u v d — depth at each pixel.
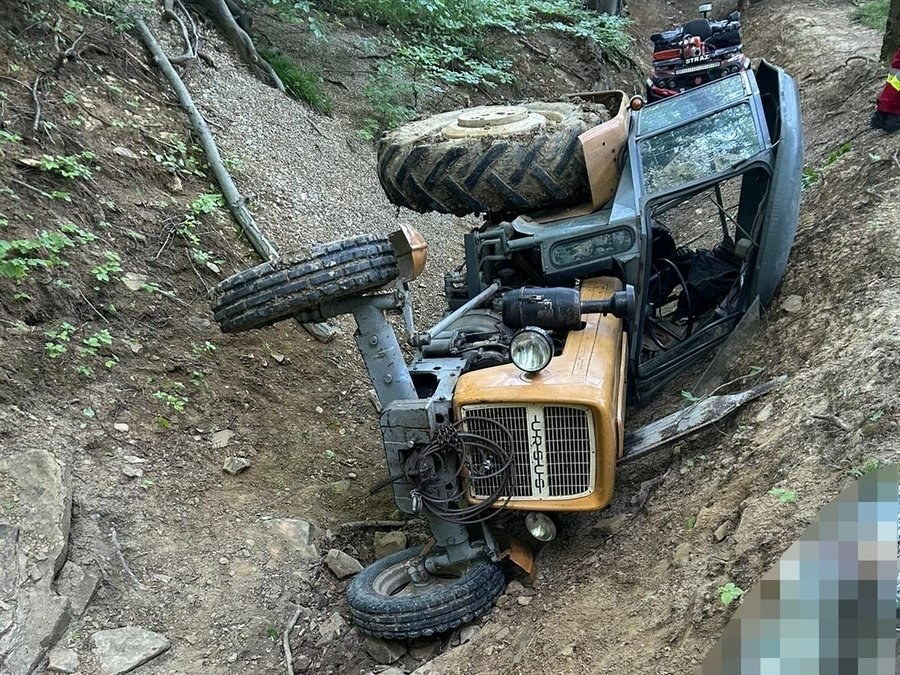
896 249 4.41
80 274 5.23
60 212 5.50
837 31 13.72
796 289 4.85
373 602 3.65
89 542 3.94
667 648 2.74
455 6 11.62
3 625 3.37
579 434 3.45
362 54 10.51
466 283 5.09
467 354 4.00
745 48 16.53
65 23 6.99
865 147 6.18
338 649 3.83
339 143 8.91
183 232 6.01
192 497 4.51
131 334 5.20
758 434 3.68
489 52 12.16
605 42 14.13
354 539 4.60
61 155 5.86
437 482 3.59
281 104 8.66
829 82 9.79
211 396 5.19
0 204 5.18
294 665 3.74
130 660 3.53
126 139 6.47
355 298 3.66
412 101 10.14
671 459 4.19
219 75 8.27
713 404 4.06
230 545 4.31
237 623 3.91
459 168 4.63
